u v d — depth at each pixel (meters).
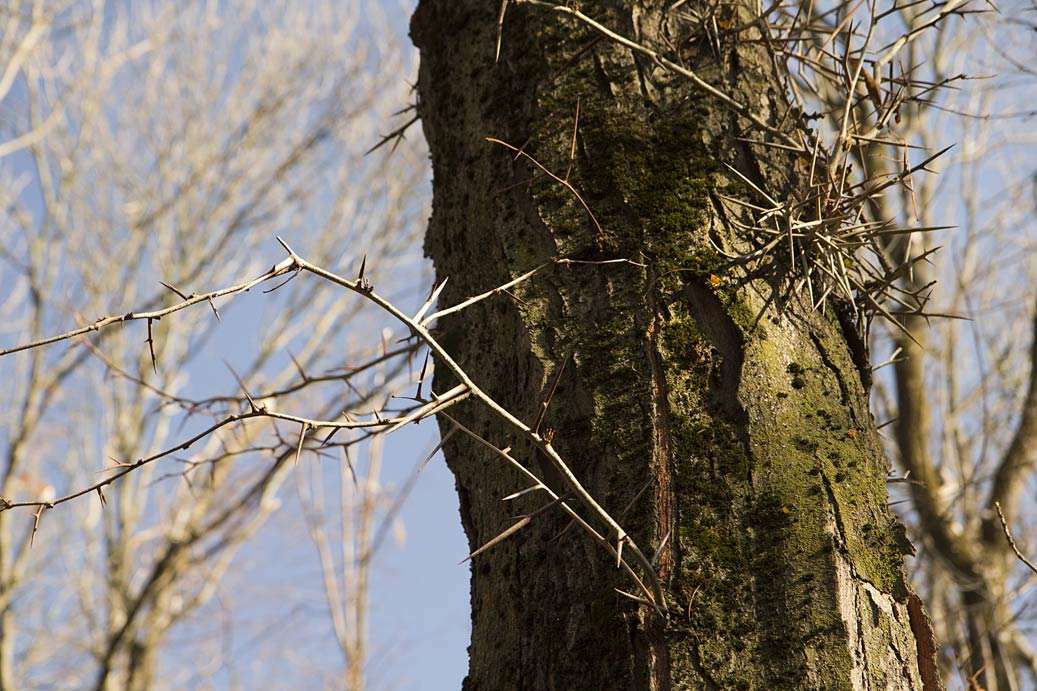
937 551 5.39
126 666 8.25
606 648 1.51
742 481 1.58
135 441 9.02
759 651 1.48
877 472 1.67
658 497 1.57
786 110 1.96
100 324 1.27
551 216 1.80
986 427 5.77
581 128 1.84
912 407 5.59
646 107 1.85
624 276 1.72
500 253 1.84
